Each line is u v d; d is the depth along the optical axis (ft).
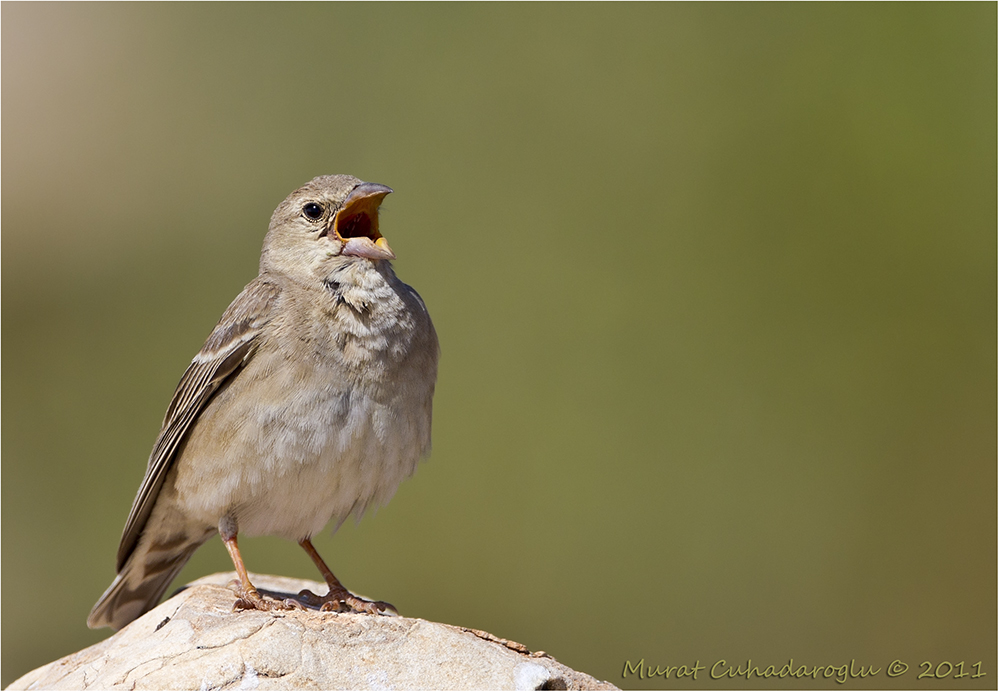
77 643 42.39
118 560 26.21
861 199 48.47
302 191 24.39
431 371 24.39
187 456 23.89
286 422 22.58
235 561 23.29
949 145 48.29
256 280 24.84
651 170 49.85
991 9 48.85
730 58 50.96
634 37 51.67
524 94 51.19
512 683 19.16
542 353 47.16
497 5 52.24
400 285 24.34
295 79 52.34
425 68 51.67
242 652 19.02
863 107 49.34
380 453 23.08
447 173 50.01
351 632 19.67
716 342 47.44
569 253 48.67
